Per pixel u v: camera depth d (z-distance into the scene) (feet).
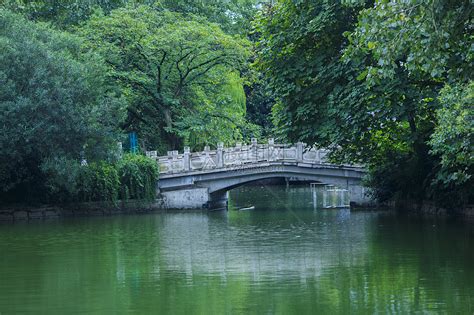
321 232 104.42
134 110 175.63
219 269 73.77
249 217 134.92
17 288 65.92
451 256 77.20
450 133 78.64
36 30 135.95
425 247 84.28
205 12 197.36
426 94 95.25
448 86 79.87
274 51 106.52
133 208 151.53
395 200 141.59
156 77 171.83
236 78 185.88
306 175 153.79
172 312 55.36
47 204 142.41
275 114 110.93
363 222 116.98
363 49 61.72
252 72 180.24
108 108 136.87
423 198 130.21
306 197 190.29
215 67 179.42
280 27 107.34
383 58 57.77
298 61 105.70
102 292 63.41
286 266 74.33
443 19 58.13
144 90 172.96
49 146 130.21
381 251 82.53
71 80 131.13
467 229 100.22
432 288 61.26
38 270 75.31
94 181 146.51
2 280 69.92
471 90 70.85
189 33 167.43
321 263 75.61
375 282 64.54
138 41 165.78
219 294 61.36
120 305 58.13
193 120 173.27
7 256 85.51
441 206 119.44
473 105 73.87
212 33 170.40
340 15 101.91
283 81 105.81
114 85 164.35
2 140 124.88
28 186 140.36
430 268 70.44
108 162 141.38
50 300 60.59
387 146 125.90
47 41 137.28
